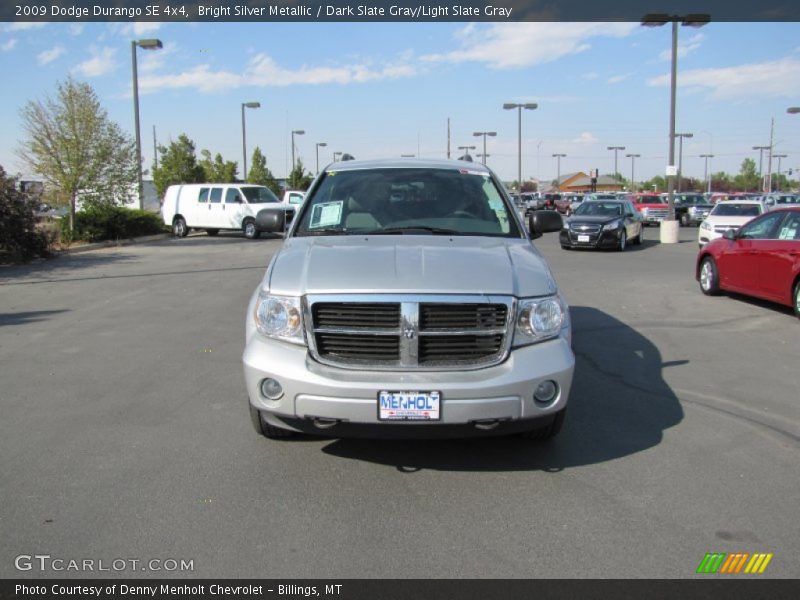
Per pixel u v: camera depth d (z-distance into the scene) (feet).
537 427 12.76
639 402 17.89
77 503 12.00
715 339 25.62
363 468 13.53
